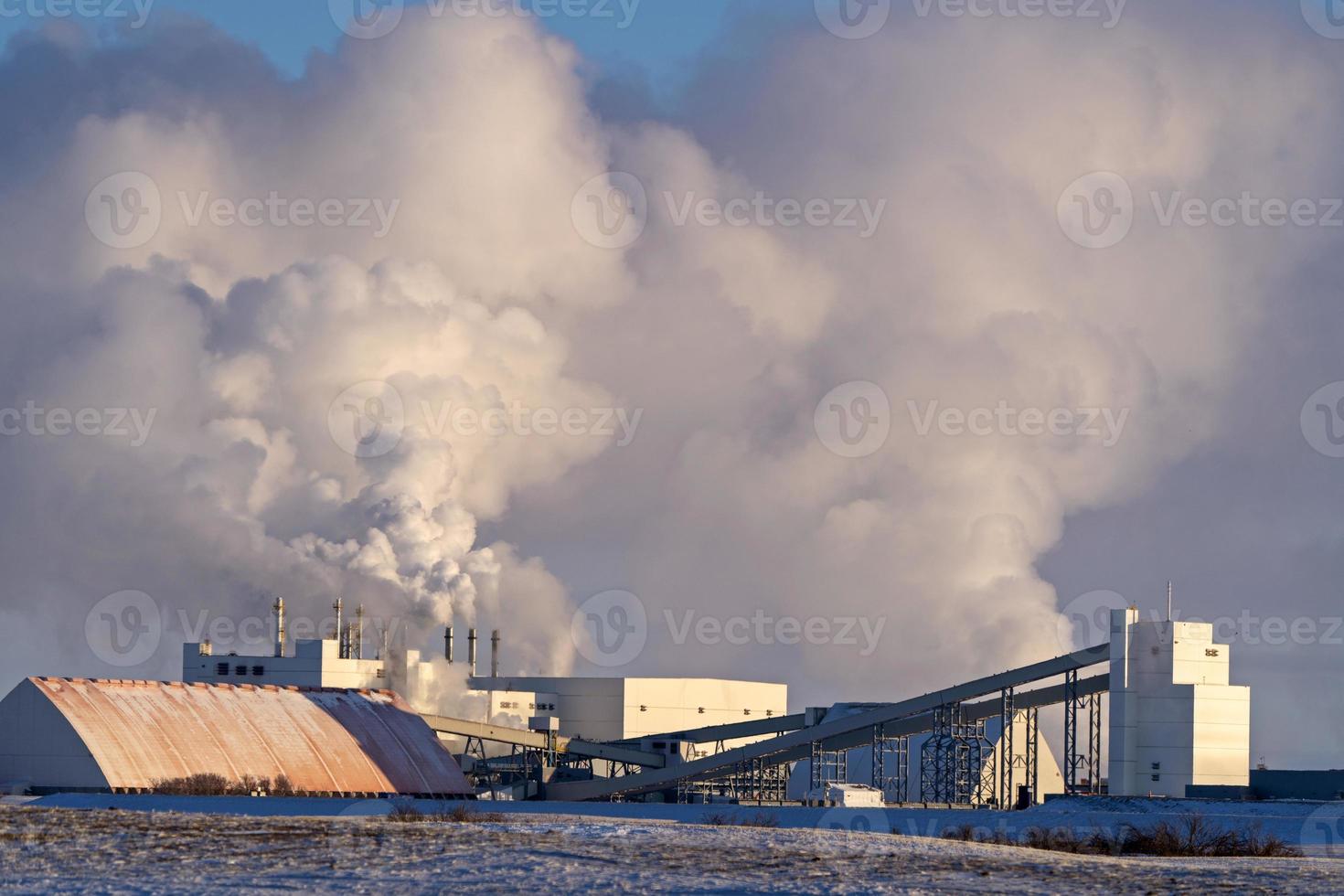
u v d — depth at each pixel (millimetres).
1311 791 140375
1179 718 145625
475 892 55469
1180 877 66000
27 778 130125
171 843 65875
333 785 139500
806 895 56844
